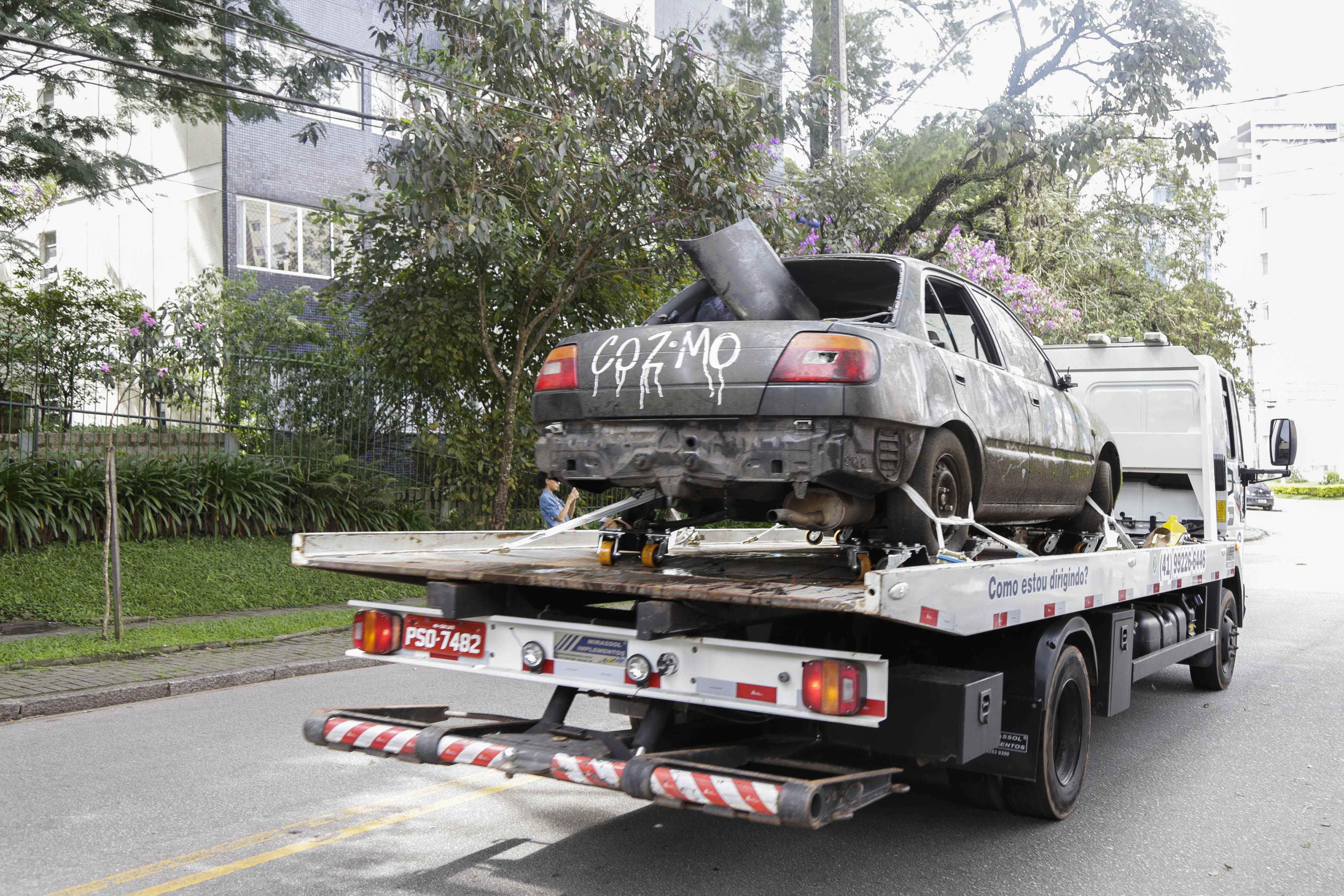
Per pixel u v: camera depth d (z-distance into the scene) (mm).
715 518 5348
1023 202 23391
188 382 14938
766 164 15297
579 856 4777
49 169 15938
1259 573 19812
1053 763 5207
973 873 4637
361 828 5141
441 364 14789
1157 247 29422
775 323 4719
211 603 12133
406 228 14242
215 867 4582
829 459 4496
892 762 4879
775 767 4574
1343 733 7523
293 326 17281
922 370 4965
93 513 13008
